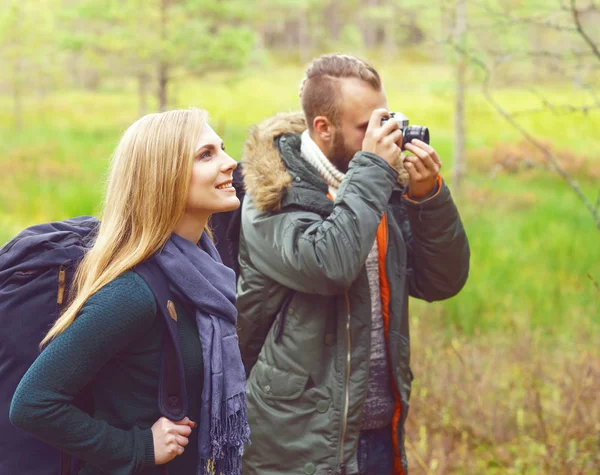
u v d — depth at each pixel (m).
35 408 1.50
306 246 2.07
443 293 2.49
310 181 2.23
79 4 13.72
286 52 51.25
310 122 2.29
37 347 1.66
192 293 1.65
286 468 2.21
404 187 2.42
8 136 21.45
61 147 19.36
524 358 4.59
